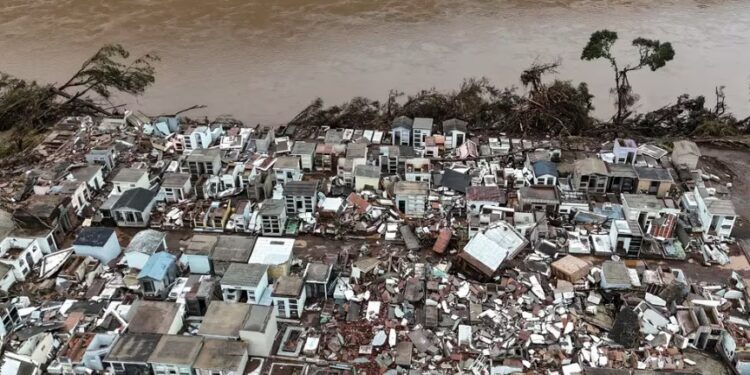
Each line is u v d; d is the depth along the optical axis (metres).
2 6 165.88
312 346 65.19
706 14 155.38
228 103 122.62
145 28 153.75
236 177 90.31
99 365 62.72
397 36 148.75
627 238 75.62
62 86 119.81
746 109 118.38
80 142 102.75
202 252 74.38
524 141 102.12
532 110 107.50
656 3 162.38
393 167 93.38
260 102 122.81
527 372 62.09
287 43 146.25
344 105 113.06
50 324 67.19
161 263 72.44
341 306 70.19
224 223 83.12
